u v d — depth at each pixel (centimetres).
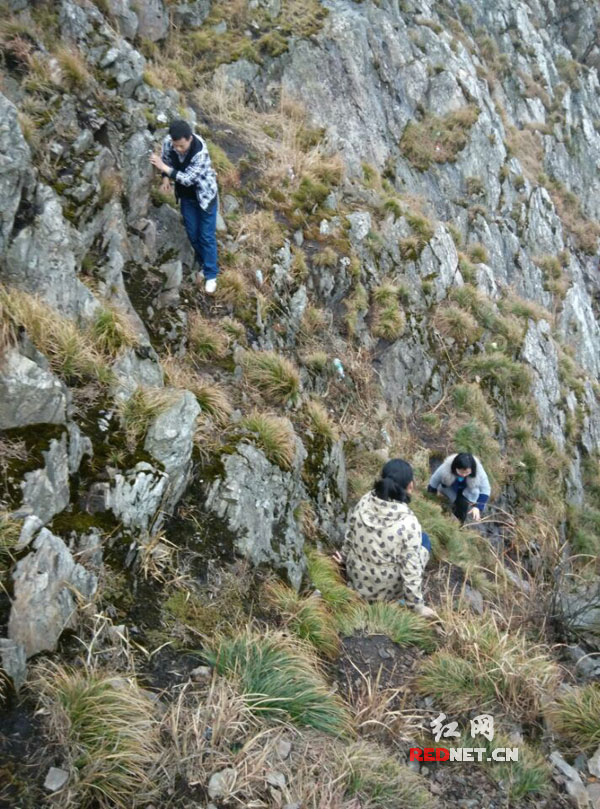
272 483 481
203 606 382
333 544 544
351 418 712
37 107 548
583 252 1845
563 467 959
